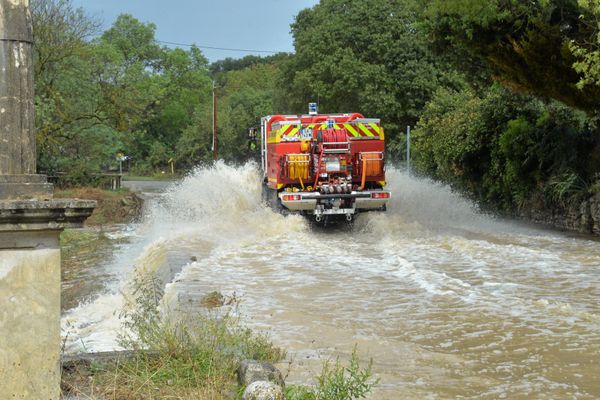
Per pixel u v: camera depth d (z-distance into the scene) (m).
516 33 17.84
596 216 18.38
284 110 51.47
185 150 83.81
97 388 5.57
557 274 12.52
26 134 4.75
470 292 10.87
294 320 9.09
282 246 16.56
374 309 9.80
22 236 4.62
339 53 40.81
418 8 19.77
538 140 21.75
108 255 19.14
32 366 4.71
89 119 39.72
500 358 7.50
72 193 35.97
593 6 14.05
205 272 12.71
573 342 8.08
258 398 5.13
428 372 6.98
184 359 6.28
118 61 41.72
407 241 17.20
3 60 4.69
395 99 39.44
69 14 35.53
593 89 16.86
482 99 26.39
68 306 12.21
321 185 19.31
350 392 5.96
